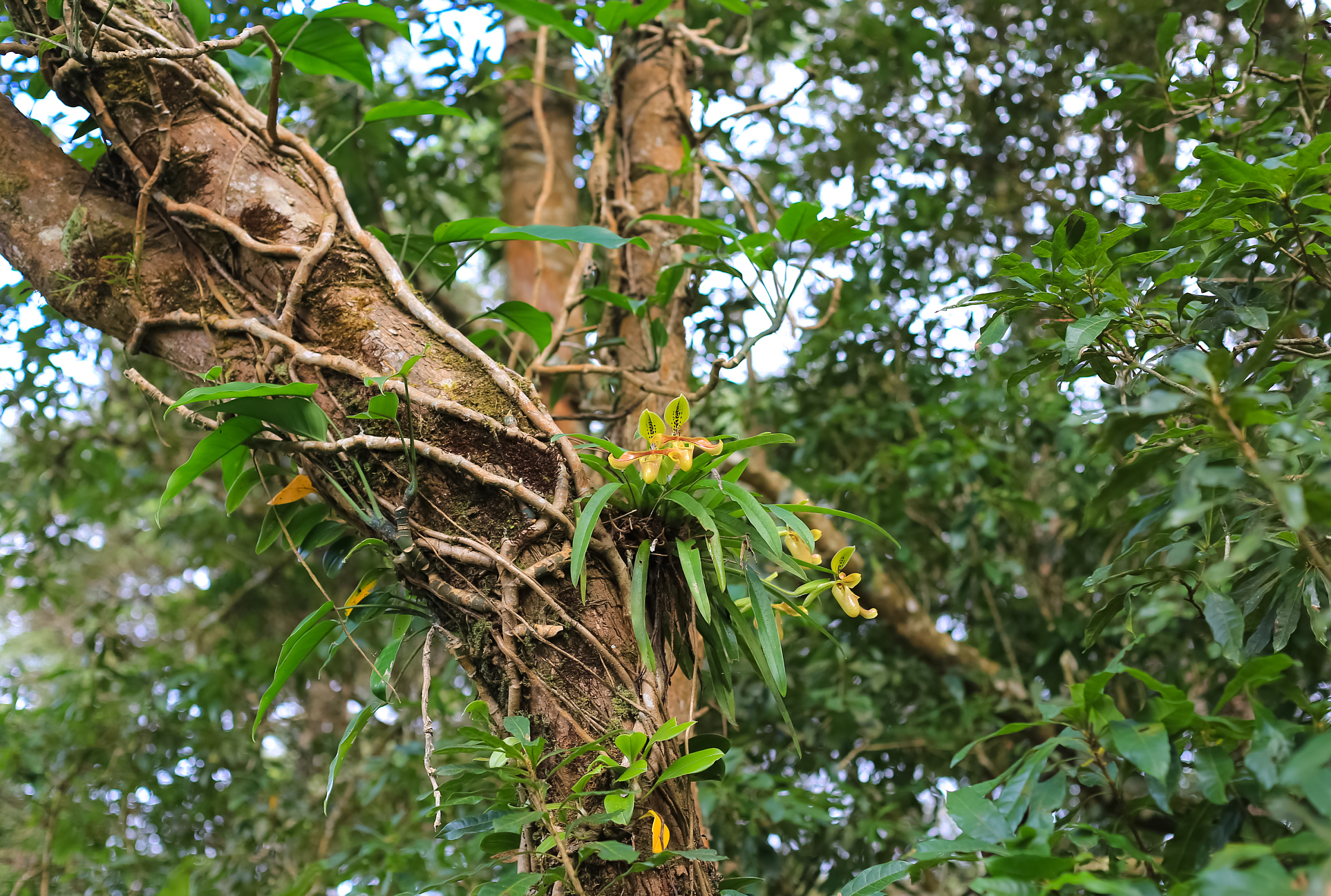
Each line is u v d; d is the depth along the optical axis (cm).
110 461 468
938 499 381
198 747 429
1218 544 139
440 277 239
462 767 143
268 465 183
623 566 156
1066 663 241
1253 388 110
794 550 172
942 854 115
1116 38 382
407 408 149
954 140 417
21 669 495
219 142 177
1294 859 115
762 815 314
